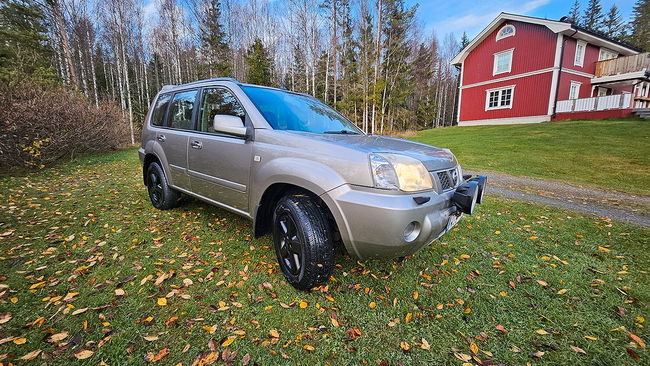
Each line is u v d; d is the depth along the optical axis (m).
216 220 3.46
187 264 2.43
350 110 23.66
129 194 4.66
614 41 17.78
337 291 2.12
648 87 19.39
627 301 2.07
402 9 23.36
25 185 5.22
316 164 1.96
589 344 1.66
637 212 4.32
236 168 2.50
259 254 2.64
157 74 30.89
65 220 3.41
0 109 6.27
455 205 2.07
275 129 2.37
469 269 2.50
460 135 16.16
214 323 1.76
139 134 17.89
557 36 16.44
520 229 3.52
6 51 14.91
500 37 19.23
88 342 1.56
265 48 27.62
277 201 2.40
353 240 1.82
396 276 2.34
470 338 1.70
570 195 5.40
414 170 1.85
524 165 8.53
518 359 1.55
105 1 16.39
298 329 1.74
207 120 2.94
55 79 13.09
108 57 24.12
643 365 1.51
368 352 1.58
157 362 1.46
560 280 2.35
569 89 17.36
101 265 2.39
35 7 17.20
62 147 7.80
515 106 18.77
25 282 2.10
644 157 8.41
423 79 34.62
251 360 1.50
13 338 1.55
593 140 10.73
